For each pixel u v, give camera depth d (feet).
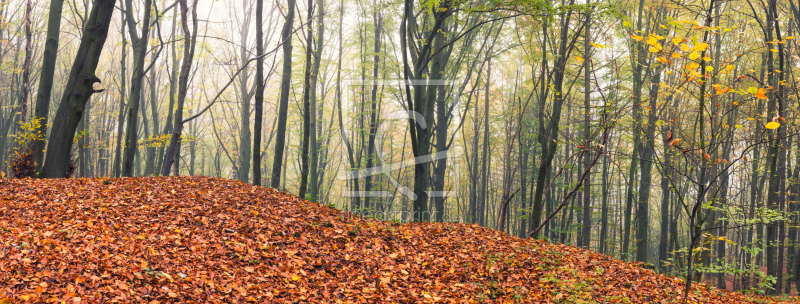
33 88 95.04
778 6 46.52
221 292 15.80
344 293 17.38
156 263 16.67
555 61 44.75
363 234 24.45
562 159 78.59
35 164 36.40
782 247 45.11
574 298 18.29
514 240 27.22
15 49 85.61
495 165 107.45
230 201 26.11
